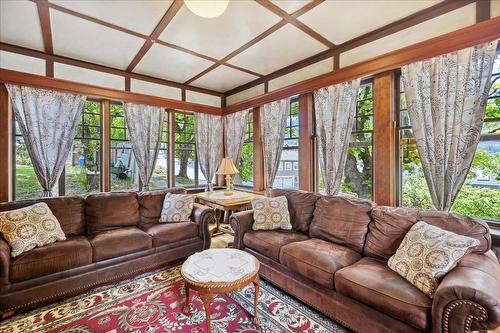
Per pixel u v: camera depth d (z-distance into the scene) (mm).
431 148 2422
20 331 1842
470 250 1677
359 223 2410
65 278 2242
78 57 3516
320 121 3434
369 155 3168
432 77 2414
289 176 4164
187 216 3299
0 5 2332
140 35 2938
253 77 4438
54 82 3381
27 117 3195
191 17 2576
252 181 4883
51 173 3371
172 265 2982
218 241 3777
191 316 2020
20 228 2256
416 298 1521
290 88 3834
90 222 2904
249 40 3080
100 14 2510
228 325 1909
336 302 1883
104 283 2510
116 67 3908
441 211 2121
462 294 1324
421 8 2455
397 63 2668
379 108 2887
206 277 1836
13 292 2006
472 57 2201
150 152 4316
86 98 3807
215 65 3889
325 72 3426
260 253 2621
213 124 5227
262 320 1970
